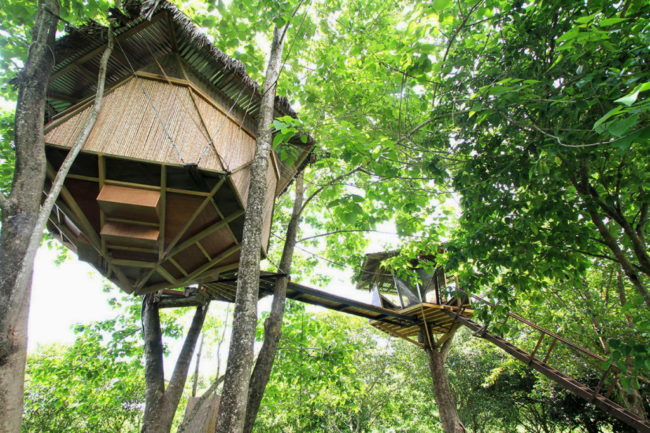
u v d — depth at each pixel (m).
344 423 18.81
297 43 6.89
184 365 7.30
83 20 4.93
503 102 3.84
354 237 10.09
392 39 5.59
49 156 4.27
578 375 13.26
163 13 4.79
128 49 5.06
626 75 2.98
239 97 5.65
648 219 5.40
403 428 21.39
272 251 11.39
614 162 4.83
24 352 2.74
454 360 19.03
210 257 5.79
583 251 5.36
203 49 5.05
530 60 4.31
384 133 6.50
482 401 17.28
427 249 8.37
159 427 6.41
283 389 11.53
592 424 15.16
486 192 5.06
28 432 13.50
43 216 3.00
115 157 4.27
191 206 4.77
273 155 6.36
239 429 3.06
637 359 4.20
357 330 20.80
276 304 6.23
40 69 3.56
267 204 6.21
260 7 5.34
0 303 2.68
